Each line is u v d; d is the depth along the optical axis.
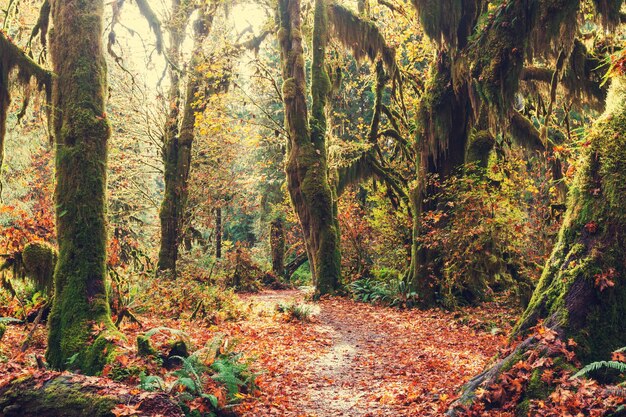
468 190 15.73
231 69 22.83
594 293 5.71
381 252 23.34
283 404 7.32
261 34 24.95
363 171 22.52
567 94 16.84
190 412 6.00
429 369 9.07
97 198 8.98
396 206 22.64
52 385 5.46
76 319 8.41
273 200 34.41
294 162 20.09
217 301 15.90
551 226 15.41
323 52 20.77
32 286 12.34
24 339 10.09
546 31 12.53
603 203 5.93
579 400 4.95
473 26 15.59
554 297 5.99
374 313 15.94
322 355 10.47
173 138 23.23
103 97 9.37
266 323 14.09
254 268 25.69
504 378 5.68
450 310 15.88
